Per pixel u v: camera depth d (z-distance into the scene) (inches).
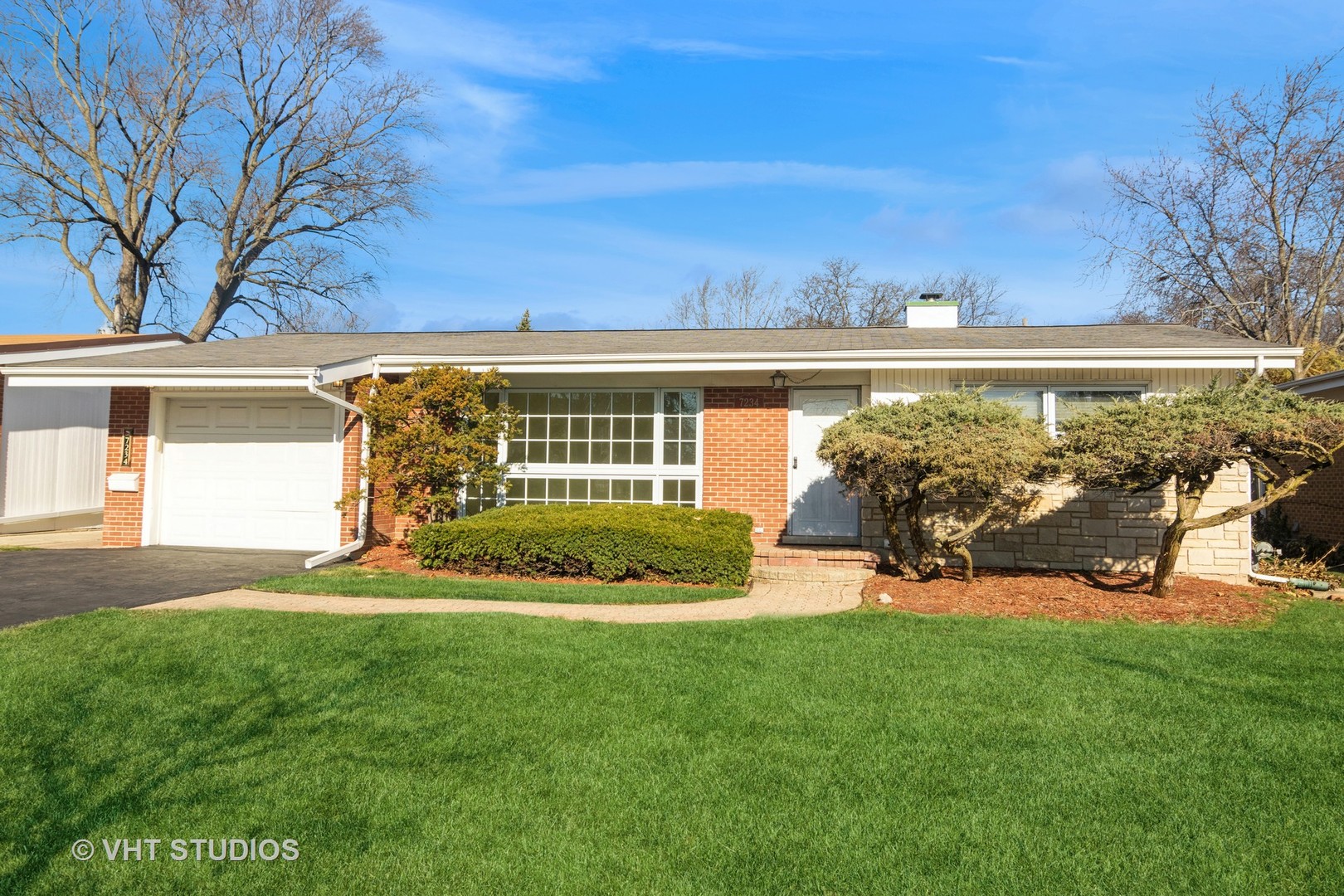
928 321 579.2
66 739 176.6
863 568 385.7
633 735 183.3
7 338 688.4
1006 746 177.9
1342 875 129.3
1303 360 749.3
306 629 262.7
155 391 474.3
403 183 1151.0
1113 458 315.0
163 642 244.4
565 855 135.6
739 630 273.0
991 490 343.9
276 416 468.8
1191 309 829.8
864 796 155.9
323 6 1029.8
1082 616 309.6
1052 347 405.4
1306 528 551.8
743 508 455.2
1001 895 124.6
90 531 571.8
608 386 471.5
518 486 479.2
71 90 981.2
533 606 316.5
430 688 211.2
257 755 171.5
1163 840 139.9
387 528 478.0
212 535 472.4
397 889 125.7
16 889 124.5
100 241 1005.8
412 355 450.0
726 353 423.5
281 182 1099.9
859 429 345.7
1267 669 232.4
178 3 977.5
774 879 128.6
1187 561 401.1
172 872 129.8
